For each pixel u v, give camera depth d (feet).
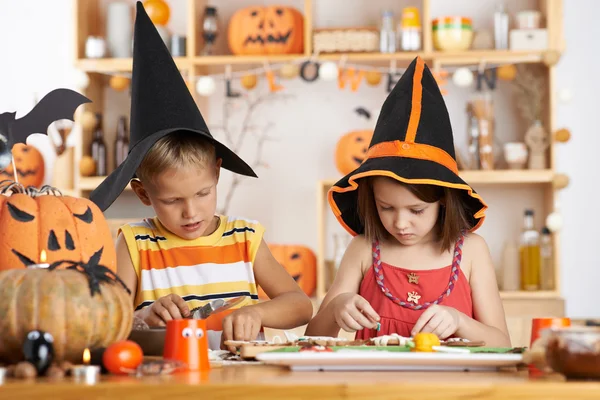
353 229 5.81
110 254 3.86
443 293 5.40
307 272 11.12
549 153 11.10
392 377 2.87
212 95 11.87
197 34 11.46
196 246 5.43
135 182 5.35
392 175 4.75
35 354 2.90
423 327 4.38
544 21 11.20
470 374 3.03
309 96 11.76
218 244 5.49
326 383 2.64
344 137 11.30
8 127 4.08
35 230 3.64
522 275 10.93
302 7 11.88
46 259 3.60
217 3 11.91
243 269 5.45
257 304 4.96
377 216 5.52
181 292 5.32
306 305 5.24
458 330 4.61
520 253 11.02
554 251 10.73
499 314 5.42
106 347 3.14
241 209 11.78
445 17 11.03
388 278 5.48
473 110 11.14
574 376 2.77
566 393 2.59
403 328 5.37
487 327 4.77
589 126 11.44
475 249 5.51
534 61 10.89
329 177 11.71
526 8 11.59
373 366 3.15
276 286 5.50
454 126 11.53
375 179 5.07
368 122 11.68
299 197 11.73
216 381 2.74
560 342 2.78
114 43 11.48
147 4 11.65
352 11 11.75
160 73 4.60
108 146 11.88
